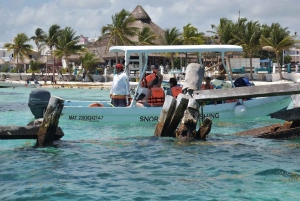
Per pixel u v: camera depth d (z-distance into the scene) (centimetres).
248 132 1330
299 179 869
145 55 1616
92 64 6197
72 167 963
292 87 1181
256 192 789
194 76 1321
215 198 758
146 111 1584
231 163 998
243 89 1200
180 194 780
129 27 6450
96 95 3772
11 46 8569
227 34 6000
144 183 847
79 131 1446
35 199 753
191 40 6269
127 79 1630
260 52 8019
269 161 1018
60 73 7019
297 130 1281
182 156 1064
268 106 1672
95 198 759
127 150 1130
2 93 3956
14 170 933
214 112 1634
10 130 1112
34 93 1594
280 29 5706
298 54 9412
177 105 1227
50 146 1157
